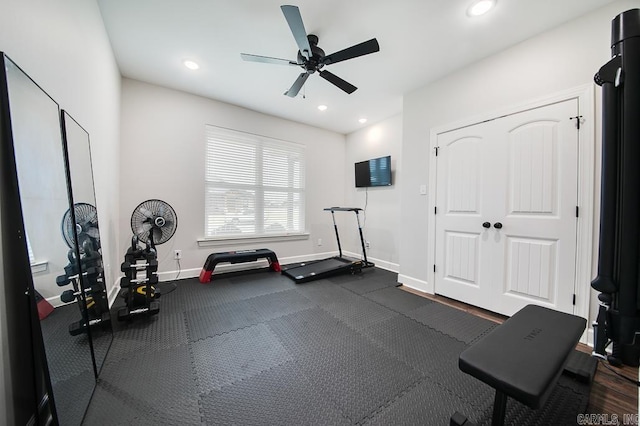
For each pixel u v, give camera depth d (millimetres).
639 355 1544
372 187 4629
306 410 1287
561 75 2074
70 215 1432
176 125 3400
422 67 2742
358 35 2250
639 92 958
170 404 1310
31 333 1061
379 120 4461
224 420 1216
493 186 2492
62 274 1296
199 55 2605
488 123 2521
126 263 2244
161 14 2041
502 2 1855
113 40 2375
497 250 2469
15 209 984
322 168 4918
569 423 1226
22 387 1021
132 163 3127
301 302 2756
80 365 1327
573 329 1264
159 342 1908
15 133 986
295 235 4578
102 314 1843
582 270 1992
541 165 2188
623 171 1004
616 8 1824
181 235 3492
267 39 2342
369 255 4695
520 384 877
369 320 2336
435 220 3012
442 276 2945
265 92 3426
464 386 1479
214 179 3756
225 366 1637
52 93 1326
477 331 2143
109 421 1197
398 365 1670
